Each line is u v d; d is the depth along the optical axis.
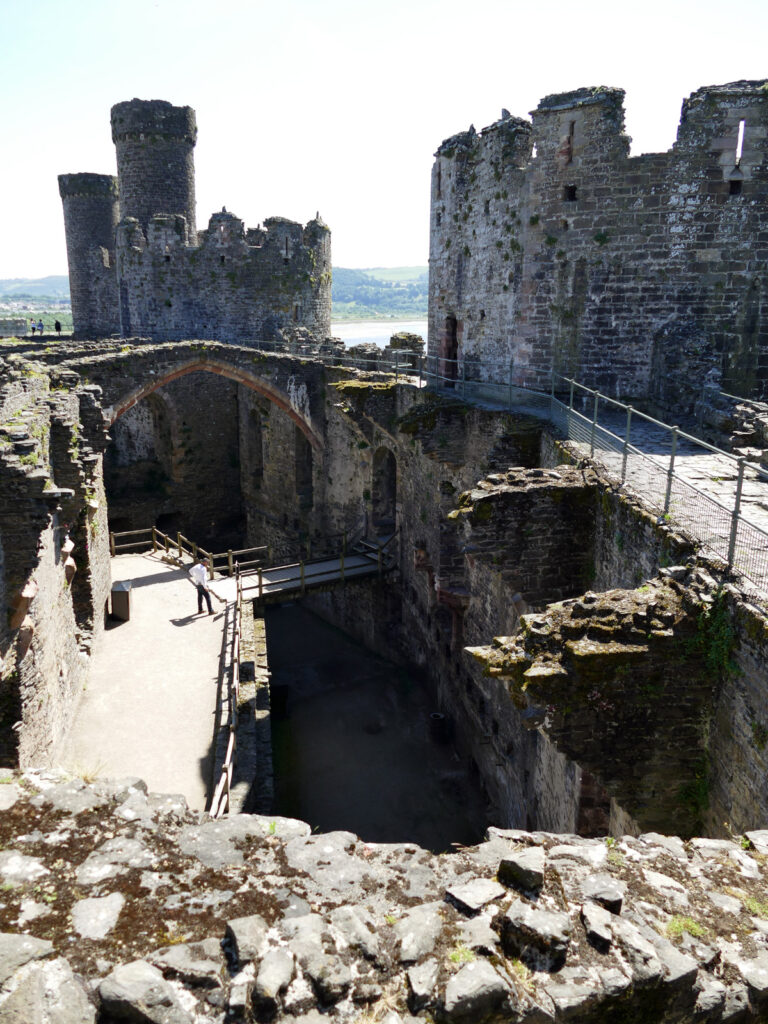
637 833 9.04
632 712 7.76
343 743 20.34
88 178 45.12
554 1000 3.98
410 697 22.62
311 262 34.81
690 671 7.73
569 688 7.61
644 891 4.80
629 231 17.61
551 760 13.07
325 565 25.47
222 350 27.12
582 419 13.96
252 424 33.47
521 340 19.16
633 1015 4.15
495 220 19.69
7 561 11.57
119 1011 3.64
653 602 7.91
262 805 14.46
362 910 4.34
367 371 26.08
